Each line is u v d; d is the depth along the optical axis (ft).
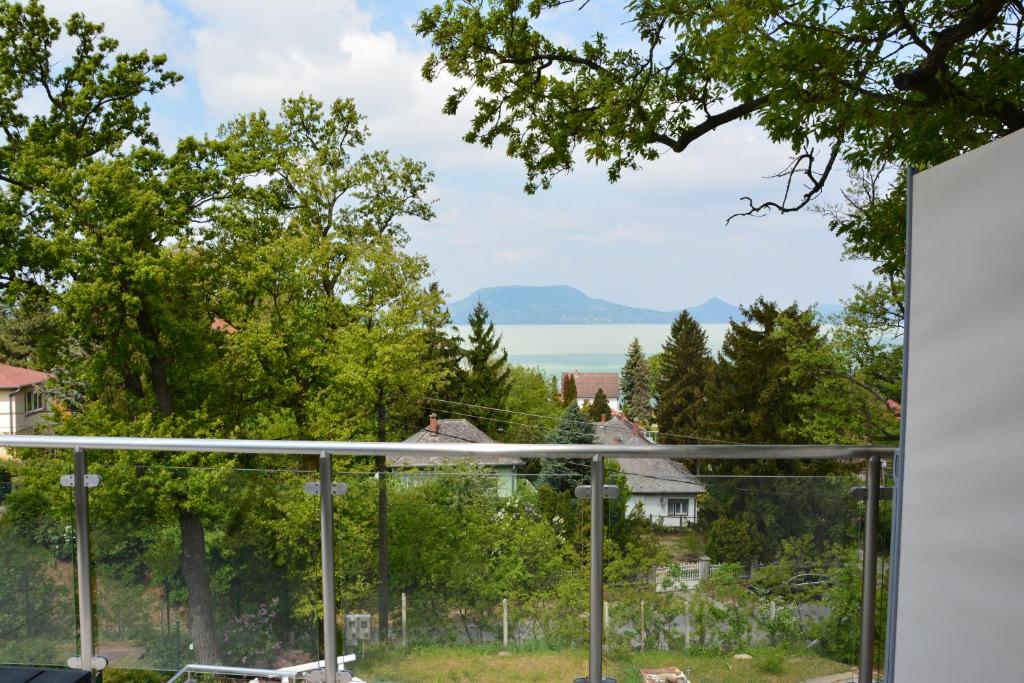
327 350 80.48
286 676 8.24
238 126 88.48
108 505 8.41
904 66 16.75
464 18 28.96
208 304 75.87
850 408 60.75
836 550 7.89
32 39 71.00
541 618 7.89
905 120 15.47
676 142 25.71
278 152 88.02
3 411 125.08
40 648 8.61
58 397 96.02
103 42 73.26
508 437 164.25
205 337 74.38
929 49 15.17
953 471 5.59
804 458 7.61
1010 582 4.95
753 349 123.54
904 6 15.10
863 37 15.44
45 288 66.64
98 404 72.08
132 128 75.72
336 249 84.12
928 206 5.89
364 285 79.66
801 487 7.84
